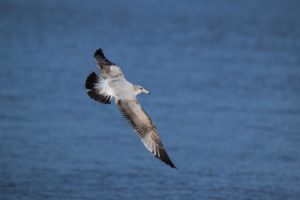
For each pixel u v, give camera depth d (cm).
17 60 5022
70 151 3106
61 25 6981
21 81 4347
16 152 3052
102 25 7062
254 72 4853
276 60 5341
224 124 3600
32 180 2758
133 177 2823
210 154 3144
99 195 2633
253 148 3241
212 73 4781
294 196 2703
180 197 2647
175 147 3222
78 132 3394
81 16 7719
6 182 2730
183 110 3844
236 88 4366
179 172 2897
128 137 3353
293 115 3794
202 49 5775
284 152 3183
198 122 3619
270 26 7331
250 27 7219
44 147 3142
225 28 7088
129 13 8088
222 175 2884
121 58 5288
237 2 9462
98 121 3588
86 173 2850
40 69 4741
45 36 6234
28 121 3512
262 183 2819
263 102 4053
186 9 8569
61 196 2619
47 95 4050
